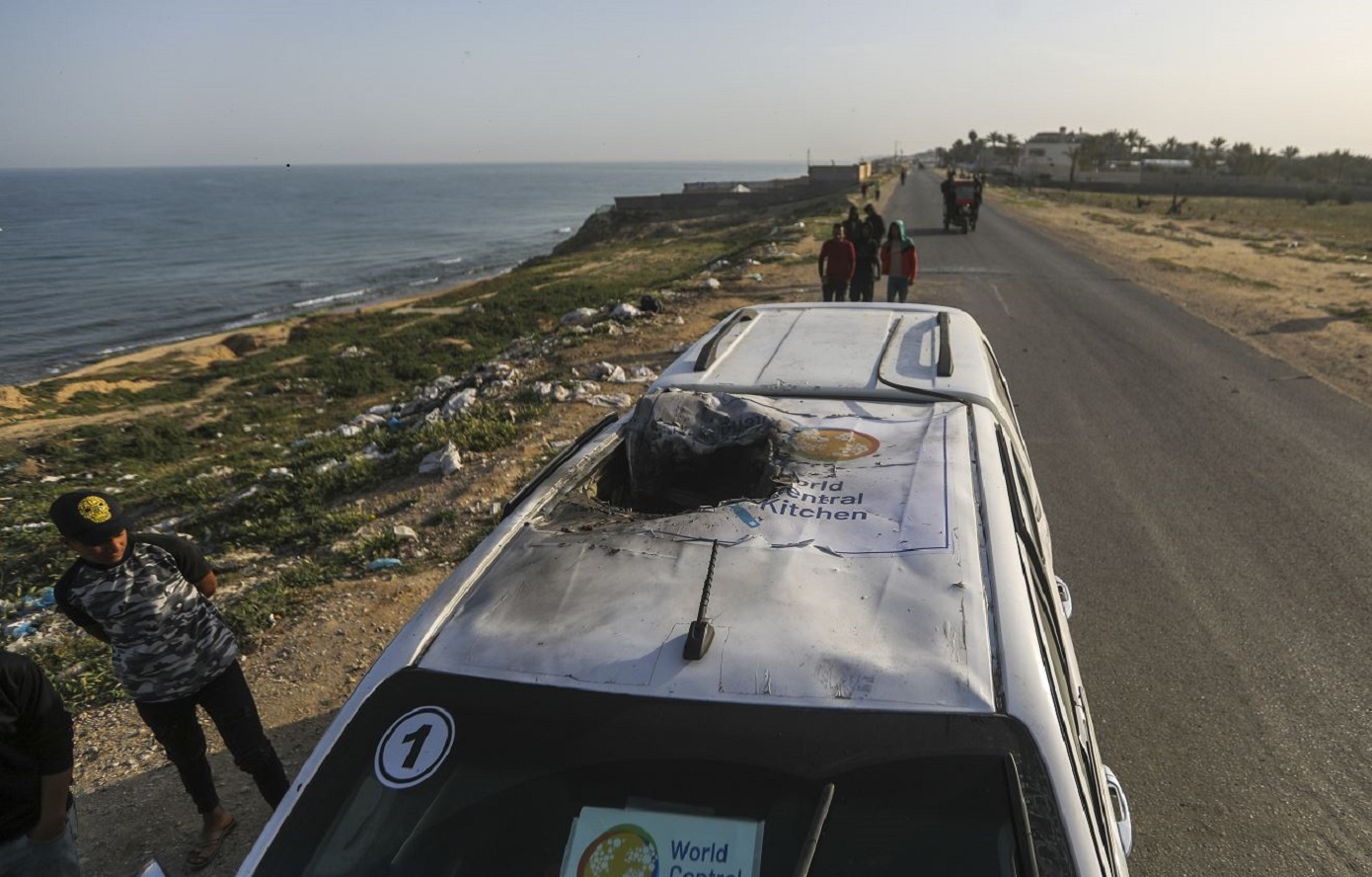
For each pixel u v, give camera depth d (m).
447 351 20.56
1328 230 38.19
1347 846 3.42
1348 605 5.15
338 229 131.88
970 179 29.14
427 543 6.49
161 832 3.78
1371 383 10.02
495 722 1.99
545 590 2.33
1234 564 5.71
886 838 1.76
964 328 4.26
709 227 66.81
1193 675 4.54
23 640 5.83
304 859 1.88
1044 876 1.67
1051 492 7.01
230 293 62.06
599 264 40.00
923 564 2.30
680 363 3.97
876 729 1.87
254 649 5.13
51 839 2.66
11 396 19.98
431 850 1.88
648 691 1.98
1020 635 2.07
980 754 1.82
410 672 2.12
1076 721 2.16
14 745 2.54
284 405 17.03
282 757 4.12
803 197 80.38
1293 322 13.73
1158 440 8.20
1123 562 5.79
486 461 7.97
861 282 13.69
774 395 3.53
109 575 3.09
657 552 2.43
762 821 1.81
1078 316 14.44
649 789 1.87
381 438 9.68
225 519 8.15
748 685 1.96
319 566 6.25
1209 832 3.52
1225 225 39.50
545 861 1.86
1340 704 4.27
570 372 11.23
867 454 2.91
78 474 12.77
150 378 23.81
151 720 3.33
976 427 3.12
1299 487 6.98
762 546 2.40
